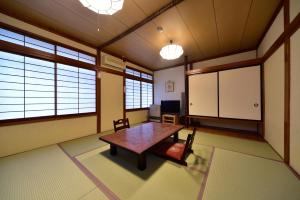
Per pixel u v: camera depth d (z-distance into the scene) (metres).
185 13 2.31
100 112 3.84
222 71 3.64
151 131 2.53
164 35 3.10
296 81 1.74
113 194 1.39
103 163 2.03
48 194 1.39
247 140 3.07
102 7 1.59
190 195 1.37
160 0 2.02
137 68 5.32
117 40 3.35
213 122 4.52
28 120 2.49
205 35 3.09
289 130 1.92
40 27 2.62
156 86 6.16
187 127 4.32
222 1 2.04
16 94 2.37
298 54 1.68
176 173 1.76
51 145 2.76
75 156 2.26
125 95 4.69
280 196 1.35
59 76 2.97
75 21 2.56
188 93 4.30
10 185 1.52
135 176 1.70
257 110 3.17
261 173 1.75
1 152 2.21
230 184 1.54
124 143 1.92
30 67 2.53
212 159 2.14
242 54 3.98
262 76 3.09
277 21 2.25
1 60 2.22
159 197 1.35
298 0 1.66
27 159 2.14
